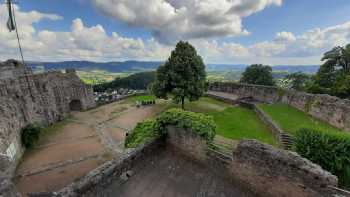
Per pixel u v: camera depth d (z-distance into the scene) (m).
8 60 20.00
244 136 15.70
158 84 23.08
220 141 14.02
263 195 7.20
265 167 6.97
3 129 12.67
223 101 29.48
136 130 12.49
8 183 5.08
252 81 38.31
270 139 15.05
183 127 9.26
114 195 7.14
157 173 8.48
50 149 15.63
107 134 18.66
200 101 29.89
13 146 13.32
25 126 16.33
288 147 12.98
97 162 13.48
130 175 8.23
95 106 29.80
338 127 15.60
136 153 8.95
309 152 8.70
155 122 10.59
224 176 8.21
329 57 26.59
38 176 11.85
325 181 5.73
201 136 8.75
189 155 9.45
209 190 7.52
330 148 8.34
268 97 27.59
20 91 17.56
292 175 6.38
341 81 23.00
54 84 23.55
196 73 22.16
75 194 6.48
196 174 8.43
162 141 10.34
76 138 17.84
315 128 9.45
